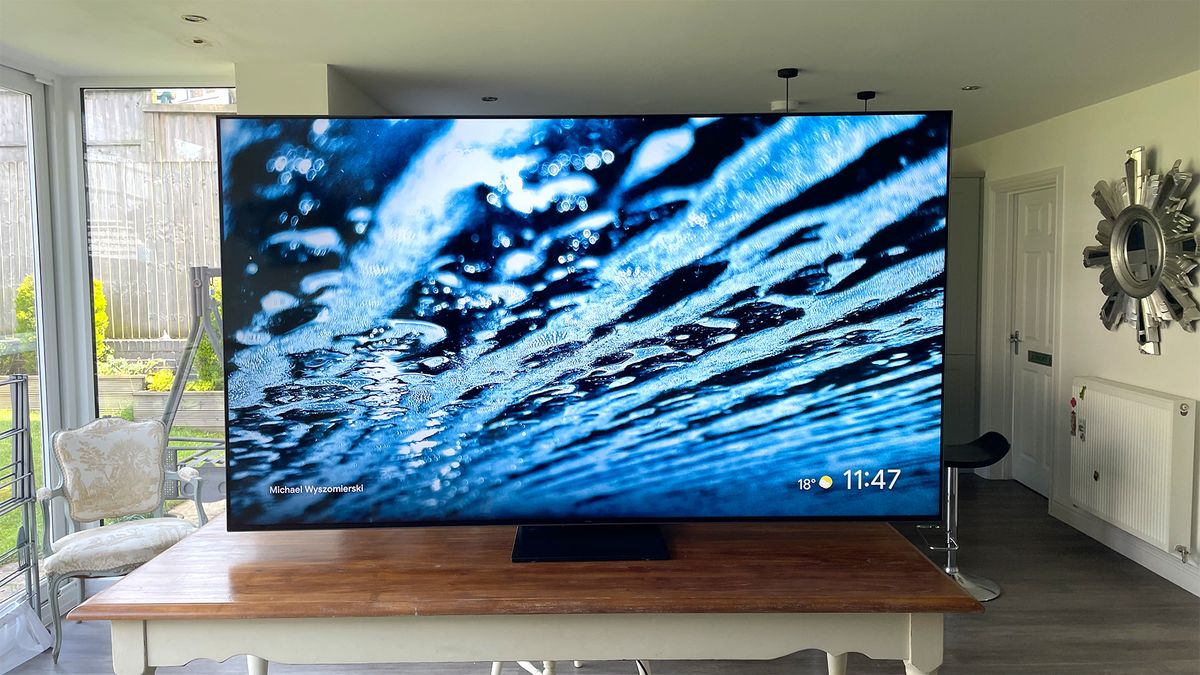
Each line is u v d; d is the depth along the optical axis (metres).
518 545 2.14
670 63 3.66
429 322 2.11
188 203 3.97
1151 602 3.67
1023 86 4.12
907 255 2.11
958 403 5.99
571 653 1.89
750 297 2.11
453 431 2.14
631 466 2.16
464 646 1.88
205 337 4.02
